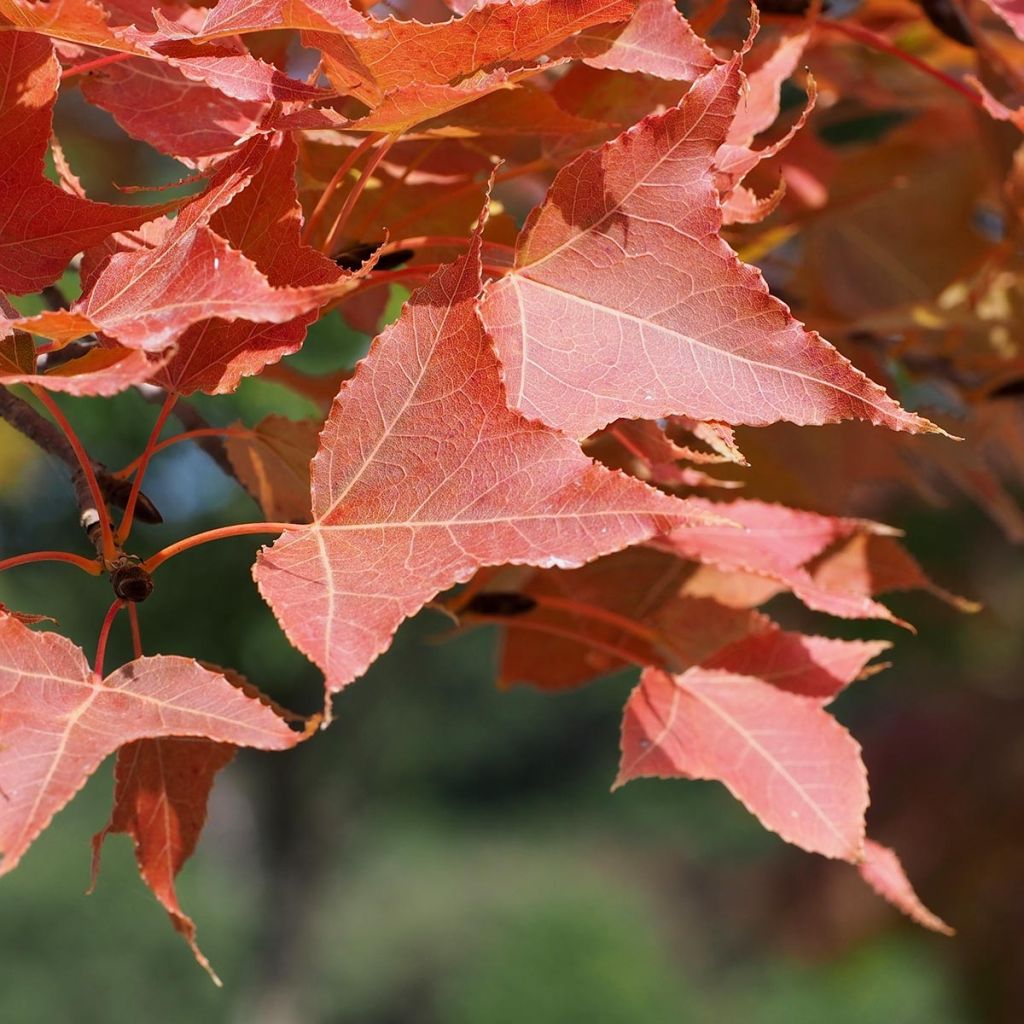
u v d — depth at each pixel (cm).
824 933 194
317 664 52
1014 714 185
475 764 1066
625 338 56
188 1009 548
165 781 58
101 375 51
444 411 55
